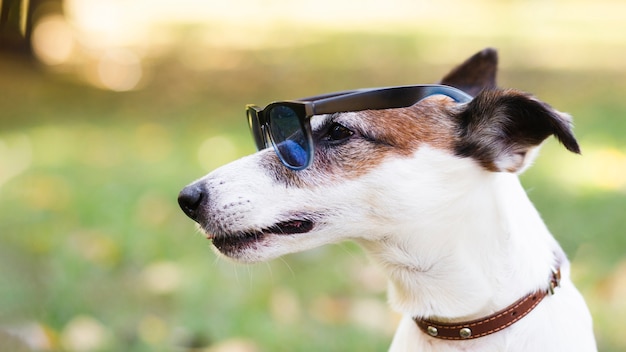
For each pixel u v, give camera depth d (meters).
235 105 3.06
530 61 3.93
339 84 3.45
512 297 1.05
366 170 1.05
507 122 1.05
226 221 1.06
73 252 1.61
